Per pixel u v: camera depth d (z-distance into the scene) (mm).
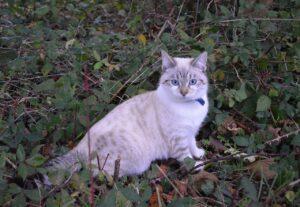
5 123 776
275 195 662
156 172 726
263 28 914
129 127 752
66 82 810
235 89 881
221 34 968
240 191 707
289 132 782
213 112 856
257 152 776
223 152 812
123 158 725
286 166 707
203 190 700
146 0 1141
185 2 1093
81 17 1107
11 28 999
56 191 640
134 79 892
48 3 1143
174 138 781
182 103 764
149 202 676
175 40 944
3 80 900
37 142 769
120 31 1091
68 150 744
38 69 938
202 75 779
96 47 931
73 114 801
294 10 954
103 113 826
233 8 986
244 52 871
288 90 847
